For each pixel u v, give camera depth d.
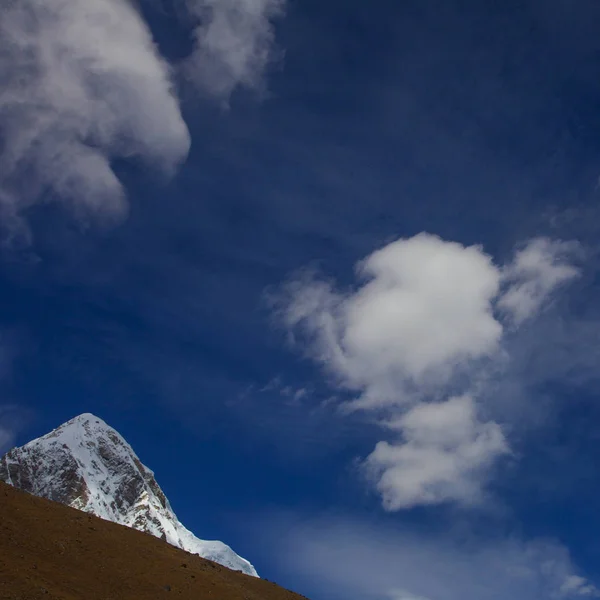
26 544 61.84
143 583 64.12
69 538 67.19
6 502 69.19
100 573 62.69
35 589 53.16
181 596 64.19
